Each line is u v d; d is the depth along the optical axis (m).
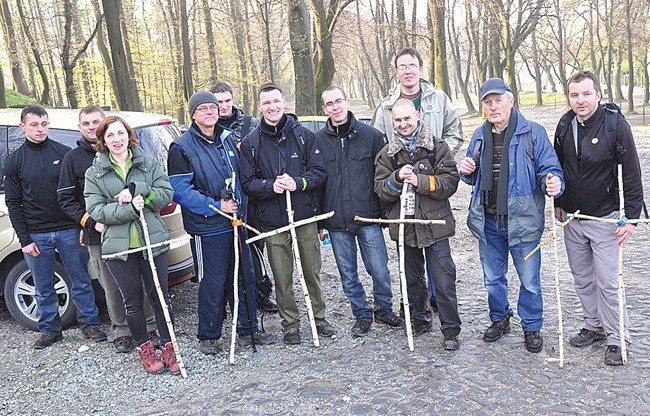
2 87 18.83
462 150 20.89
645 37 37.12
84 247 5.45
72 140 5.77
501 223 4.70
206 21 27.31
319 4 15.71
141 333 4.82
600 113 4.43
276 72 36.22
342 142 5.08
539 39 50.94
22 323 5.87
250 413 4.06
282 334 5.46
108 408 4.29
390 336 5.23
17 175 5.25
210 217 4.90
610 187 4.47
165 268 4.84
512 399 4.01
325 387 4.35
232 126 5.94
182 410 4.16
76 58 17.22
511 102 4.62
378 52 37.19
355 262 5.26
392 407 4.01
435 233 4.83
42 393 4.57
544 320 5.39
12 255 5.84
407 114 4.77
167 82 36.66
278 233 4.97
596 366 4.43
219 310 5.03
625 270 6.75
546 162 4.54
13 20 28.08
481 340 5.04
